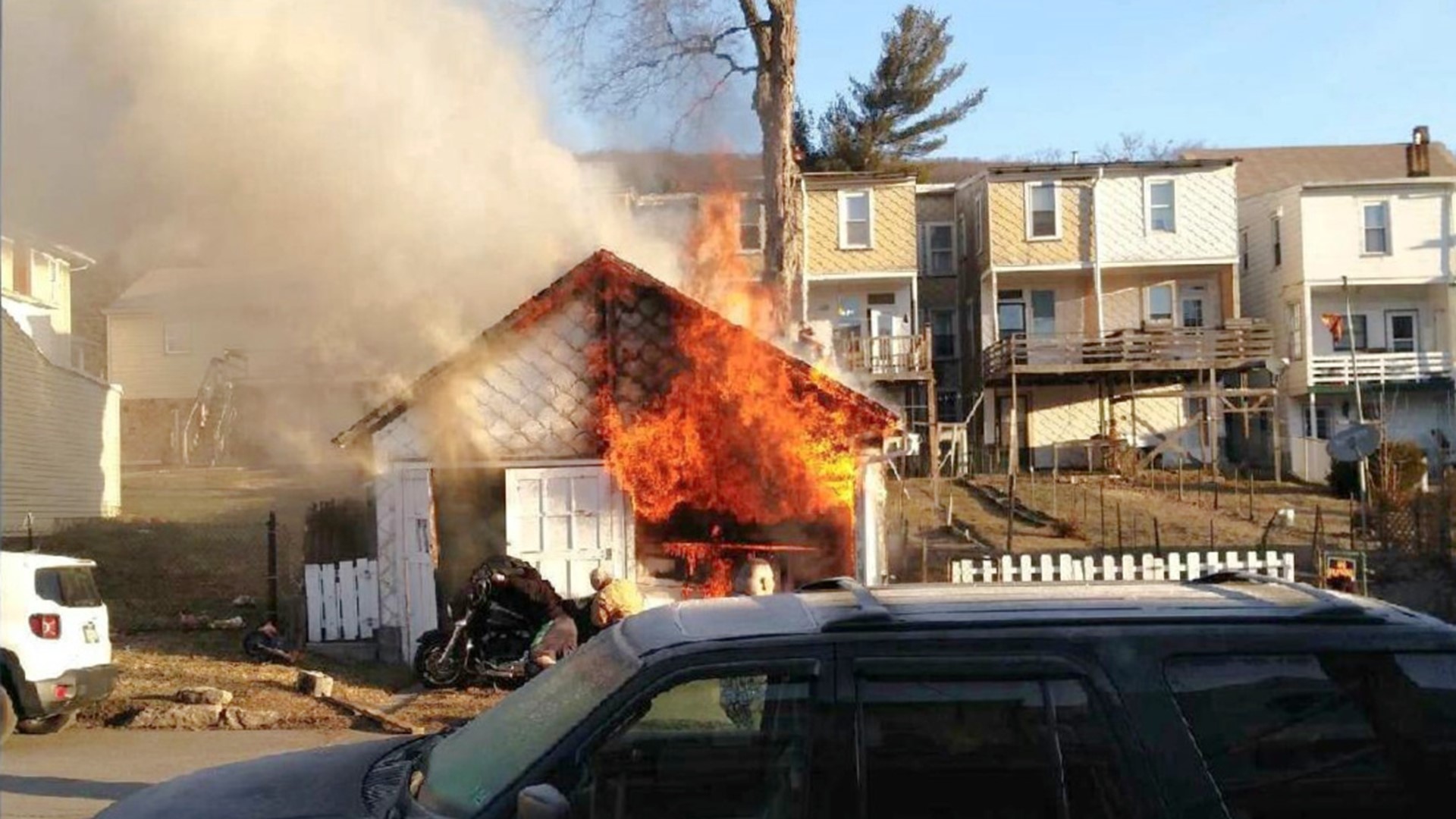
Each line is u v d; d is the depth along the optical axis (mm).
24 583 8875
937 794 3039
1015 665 3115
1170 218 32938
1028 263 32938
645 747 3104
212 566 16984
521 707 3568
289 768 3787
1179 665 3141
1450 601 15078
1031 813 3031
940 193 35938
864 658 3117
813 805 3025
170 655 12047
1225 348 31656
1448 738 3115
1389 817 3061
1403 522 17891
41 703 8812
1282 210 34344
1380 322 33812
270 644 12039
